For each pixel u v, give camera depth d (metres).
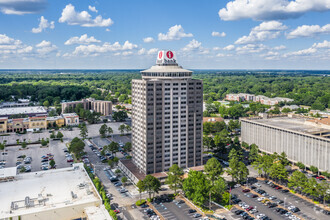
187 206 181.38
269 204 179.62
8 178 173.75
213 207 180.12
